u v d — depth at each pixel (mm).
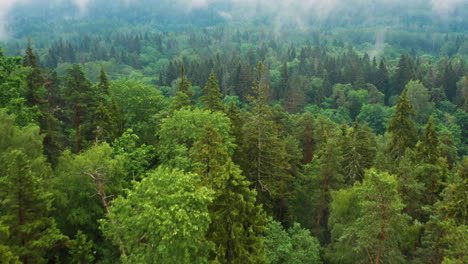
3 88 25219
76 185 20328
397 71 115438
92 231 21219
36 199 15867
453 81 111625
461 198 21672
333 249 25500
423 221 27609
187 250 14188
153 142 37000
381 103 105062
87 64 162250
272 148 29688
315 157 33312
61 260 20031
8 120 19578
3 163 17781
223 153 21281
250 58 178000
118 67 169875
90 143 34500
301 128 49938
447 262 16688
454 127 79812
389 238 19938
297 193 32625
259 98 31094
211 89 40906
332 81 127875
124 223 15508
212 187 17344
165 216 13875
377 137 62938
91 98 38906
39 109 30375
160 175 16125
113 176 21984
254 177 29672
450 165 48594
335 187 30516
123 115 40438
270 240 22000
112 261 20047
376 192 19141
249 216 17641
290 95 99188
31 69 30484
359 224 20375
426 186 30031
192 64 130875
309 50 186875
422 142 34969
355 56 164375
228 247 17000
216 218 16484
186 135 28359
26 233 15539
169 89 113750
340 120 91500
